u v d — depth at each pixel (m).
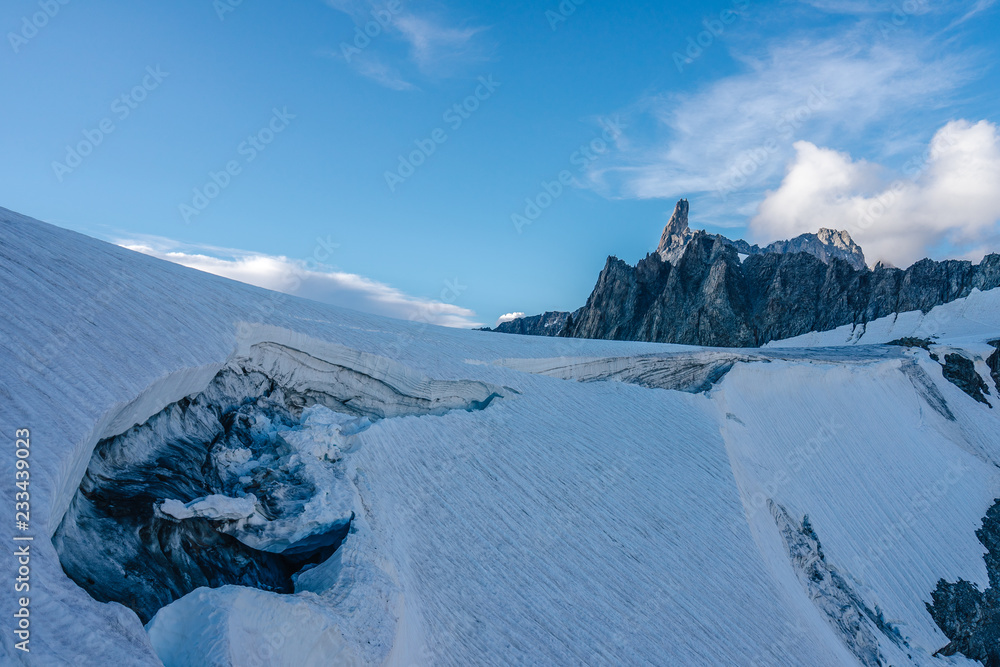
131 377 8.76
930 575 24.11
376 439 13.99
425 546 11.36
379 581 8.70
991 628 22.70
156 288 13.63
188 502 9.14
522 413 19.61
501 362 24.61
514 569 11.81
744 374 31.33
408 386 17.86
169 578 7.52
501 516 13.37
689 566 14.25
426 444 15.11
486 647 9.55
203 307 14.27
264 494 10.58
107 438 8.55
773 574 16.12
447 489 13.57
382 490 12.25
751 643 12.70
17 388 6.82
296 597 7.25
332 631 6.99
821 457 28.34
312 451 12.32
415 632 8.88
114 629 5.05
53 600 4.77
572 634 10.68
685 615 12.54
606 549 13.62
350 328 20.48
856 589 20.94
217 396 12.82
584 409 21.88
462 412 18.00
